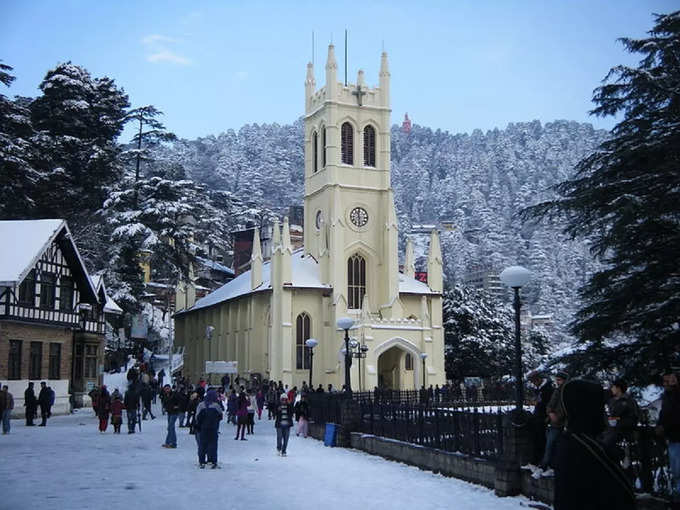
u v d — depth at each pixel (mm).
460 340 96938
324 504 17203
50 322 50719
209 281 128375
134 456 26172
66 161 81125
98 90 89562
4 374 46219
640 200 24156
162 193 84500
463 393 69562
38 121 84125
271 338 82062
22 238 49344
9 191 69688
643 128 26859
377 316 83375
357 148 89688
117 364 76188
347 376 35094
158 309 108562
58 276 52062
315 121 93062
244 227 162250
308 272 85938
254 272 86938
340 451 30578
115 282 76438
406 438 26453
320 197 90188
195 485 19781
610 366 26219
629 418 15484
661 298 25125
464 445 21922
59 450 27562
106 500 17141
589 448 8406
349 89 90375
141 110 89875
